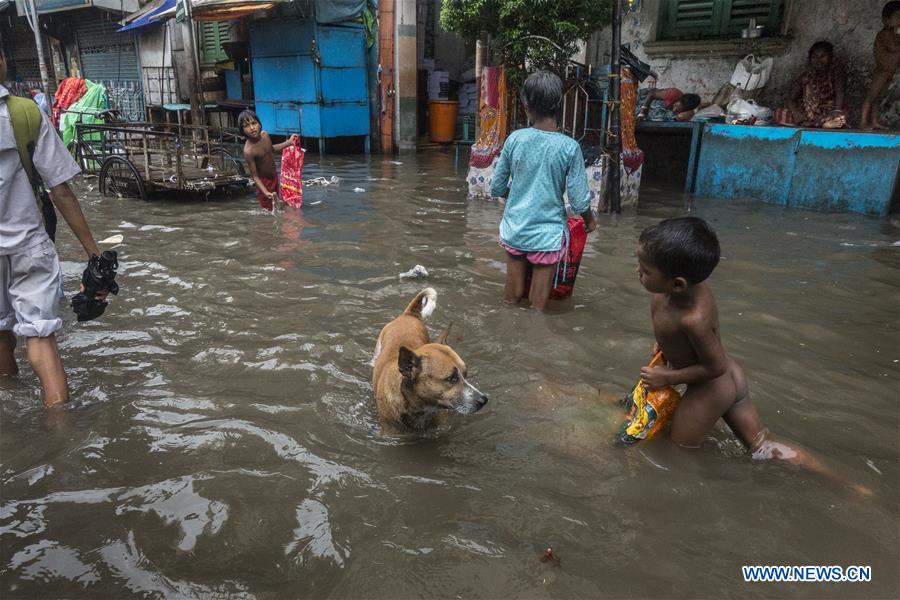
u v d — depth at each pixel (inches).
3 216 128.3
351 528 98.6
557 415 134.9
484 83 355.3
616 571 90.5
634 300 204.4
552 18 321.7
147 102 773.9
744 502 106.7
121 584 86.6
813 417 133.4
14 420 129.8
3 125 124.6
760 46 411.2
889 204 327.9
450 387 119.1
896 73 366.6
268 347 165.9
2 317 135.8
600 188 332.5
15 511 101.5
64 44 864.9
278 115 621.6
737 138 372.2
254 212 341.4
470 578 88.4
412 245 268.7
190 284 216.1
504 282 222.2
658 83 463.2
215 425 127.5
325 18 558.6
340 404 139.1
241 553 92.9
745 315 189.8
